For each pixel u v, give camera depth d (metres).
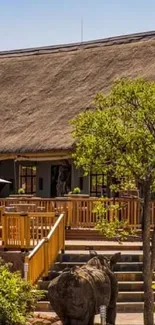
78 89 40.28
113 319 19.25
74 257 25.72
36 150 36.97
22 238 25.39
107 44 43.09
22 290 17.69
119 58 41.16
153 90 20.45
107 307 19.00
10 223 25.66
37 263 23.44
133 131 20.30
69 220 29.84
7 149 38.47
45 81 42.88
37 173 40.00
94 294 17.83
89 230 29.50
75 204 29.95
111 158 20.52
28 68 45.16
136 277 24.66
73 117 37.84
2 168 41.69
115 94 20.70
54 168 39.16
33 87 42.88
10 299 16.88
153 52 40.12
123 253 26.14
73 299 17.42
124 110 20.58
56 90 41.38
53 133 37.34
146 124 20.41
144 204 20.62
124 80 22.72
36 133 38.28
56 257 25.59
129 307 23.23
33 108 40.94
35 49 46.50
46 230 26.41
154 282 23.69
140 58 40.12
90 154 20.50
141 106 20.41
